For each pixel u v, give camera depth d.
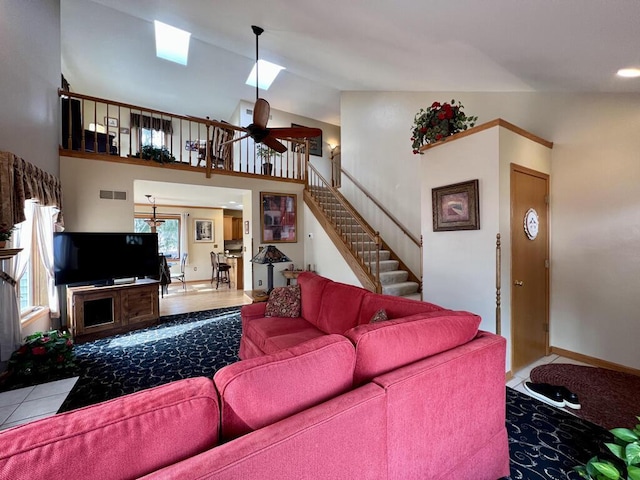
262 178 5.57
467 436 1.34
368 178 5.59
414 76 3.56
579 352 2.95
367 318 2.17
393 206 5.05
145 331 3.96
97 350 3.29
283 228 5.82
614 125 2.68
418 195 4.60
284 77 6.09
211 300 5.98
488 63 2.50
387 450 1.04
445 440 1.24
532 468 1.58
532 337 2.89
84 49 5.27
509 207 2.58
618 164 2.67
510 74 2.66
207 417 0.78
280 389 0.89
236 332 3.91
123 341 3.57
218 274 7.58
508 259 2.58
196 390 0.82
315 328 2.67
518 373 2.68
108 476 0.63
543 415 2.05
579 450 1.72
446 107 2.92
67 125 4.13
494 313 2.52
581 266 2.92
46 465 0.58
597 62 2.01
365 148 5.66
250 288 5.61
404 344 1.21
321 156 8.15
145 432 0.69
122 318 3.89
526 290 2.80
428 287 3.12
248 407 0.84
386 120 5.19
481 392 1.39
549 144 3.04
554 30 1.69
